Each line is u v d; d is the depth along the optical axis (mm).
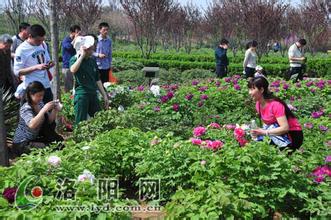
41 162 4891
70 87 12859
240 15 32594
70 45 12617
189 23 38156
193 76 18484
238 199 4457
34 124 6348
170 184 5227
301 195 4809
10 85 8758
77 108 7879
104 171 5691
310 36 32281
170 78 17766
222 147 5395
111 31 45812
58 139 6715
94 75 8008
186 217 4312
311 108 9992
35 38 7688
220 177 4914
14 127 7492
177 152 5293
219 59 16703
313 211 4719
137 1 29156
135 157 5785
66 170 4879
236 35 33625
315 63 21656
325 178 5191
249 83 6129
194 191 4730
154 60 24656
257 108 6238
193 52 37719
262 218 4727
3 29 30469
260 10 27875
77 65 7633
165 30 36781
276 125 6059
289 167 4961
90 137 7090
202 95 10039
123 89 10258
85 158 5527
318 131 7691
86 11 30828
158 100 9484
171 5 34781
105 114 7438
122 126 7219
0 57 8461
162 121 7922
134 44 43562
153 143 5773
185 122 8695
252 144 5250
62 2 29000
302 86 11680
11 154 7078
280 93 11133
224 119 9133
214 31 37031
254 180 4898
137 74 16750
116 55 28688
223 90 10672
